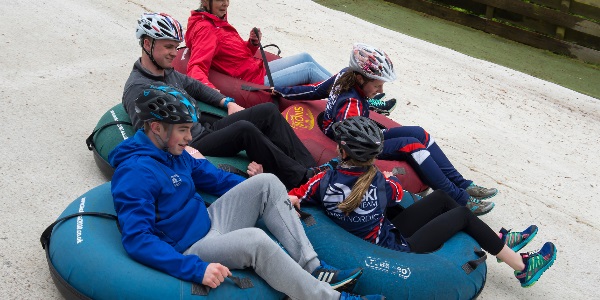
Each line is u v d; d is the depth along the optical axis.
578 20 9.06
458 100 6.45
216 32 4.78
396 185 3.37
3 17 6.23
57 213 3.73
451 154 5.40
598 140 6.05
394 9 10.38
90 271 2.78
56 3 6.80
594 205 4.95
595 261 4.28
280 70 5.14
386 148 4.21
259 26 7.34
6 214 3.64
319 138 4.21
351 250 3.16
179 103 2.85
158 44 3.81
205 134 3.89
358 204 3.20
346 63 6.84
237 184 3.30
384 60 3.80
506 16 9.87
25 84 5.13
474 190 4.29
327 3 10.27
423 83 6.70
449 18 10.12
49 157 4.26
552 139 5.94
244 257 2.84
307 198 3.33
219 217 3.09
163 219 2.89
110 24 6.57
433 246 3.40
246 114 3.91
